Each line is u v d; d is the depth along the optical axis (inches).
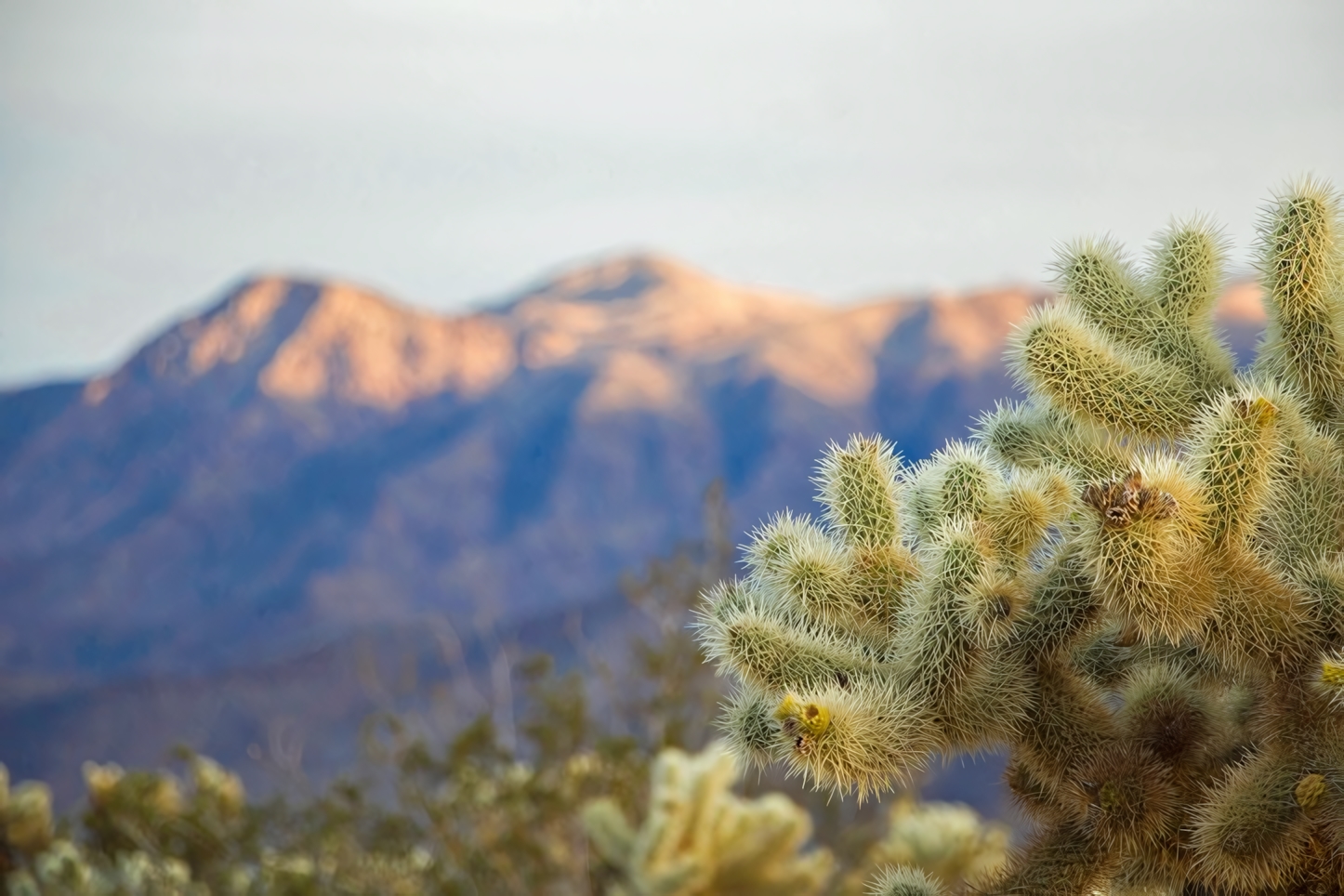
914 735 56.9
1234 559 54.0
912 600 59.8
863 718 55.9
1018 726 58.7
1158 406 66.2
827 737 54.9
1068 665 60.5
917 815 177.8
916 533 66.2
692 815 153.3
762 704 63.2
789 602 64.0
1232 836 53.5
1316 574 55.3
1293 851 53.4
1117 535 51.3
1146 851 58.4
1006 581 56.9
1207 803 55.6
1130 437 68.0
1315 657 54.5
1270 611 54.1
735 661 62.0
